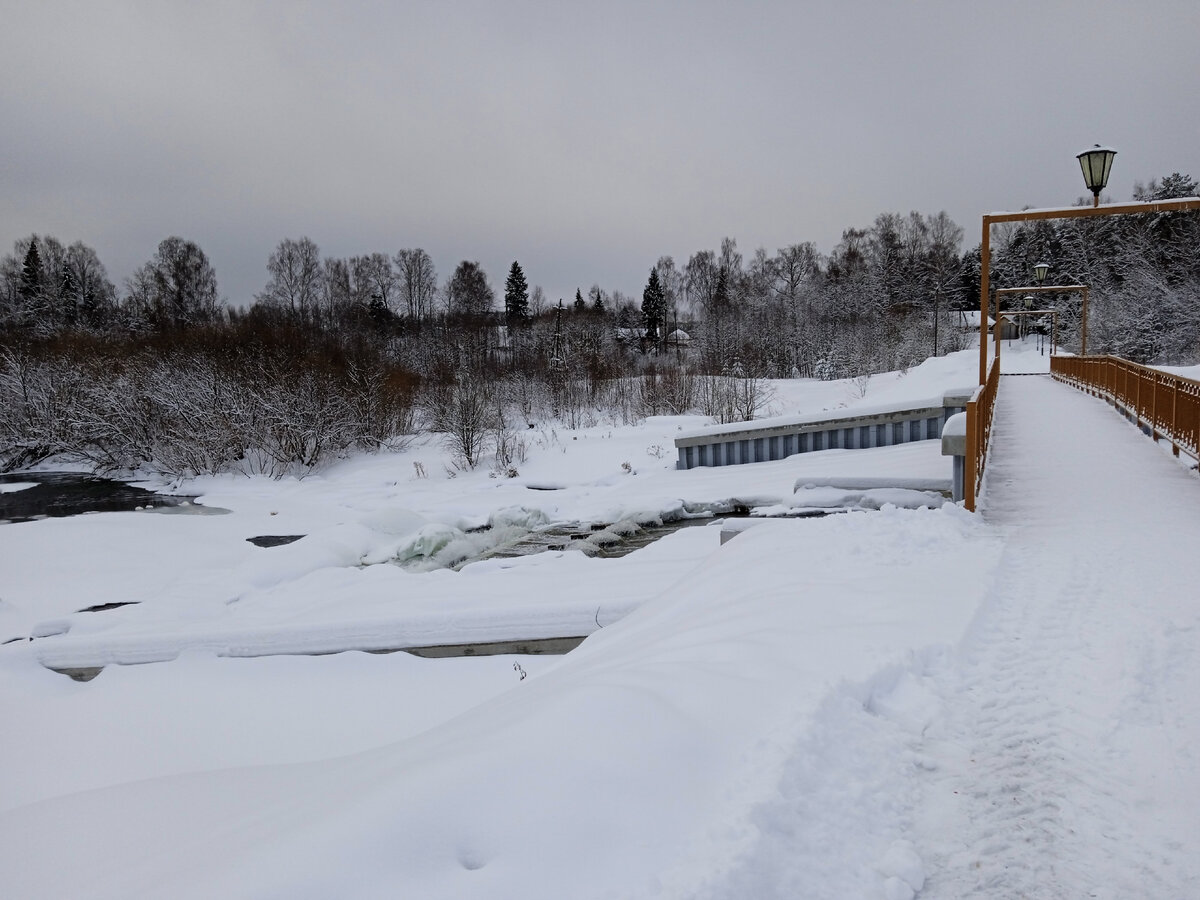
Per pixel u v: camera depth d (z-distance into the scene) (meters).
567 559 11.12
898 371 43.00
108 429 25.97
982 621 4.83
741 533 8.37
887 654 4.16
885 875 2.55
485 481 20.80
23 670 8.31
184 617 10.24
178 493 22.39
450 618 8.15
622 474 19.84
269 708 7.14
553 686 4.43
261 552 13.27
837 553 6.61
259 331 32.00
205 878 2.44
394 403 28.27
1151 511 7.60
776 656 4.18
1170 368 26.69
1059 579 5.57
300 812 2.95
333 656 8.15
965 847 2.71
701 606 5.89
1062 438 13.12
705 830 2.56
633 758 2.92
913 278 82.38
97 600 11.94
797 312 72.88
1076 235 66.19
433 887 2.27
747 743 3.16
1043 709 3.68
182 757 6.36
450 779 2.75
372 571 11.78
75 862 3.21
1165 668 3.99
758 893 2.32
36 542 14.90
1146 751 3.26
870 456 16.25
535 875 2.32
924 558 6.25
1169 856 2.60
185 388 26.50
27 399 28.19
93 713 7.20
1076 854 2.64
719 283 94.44
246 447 25.11
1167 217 58.66
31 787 6.01
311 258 80.69
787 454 18.34
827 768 3.07
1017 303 70.81
